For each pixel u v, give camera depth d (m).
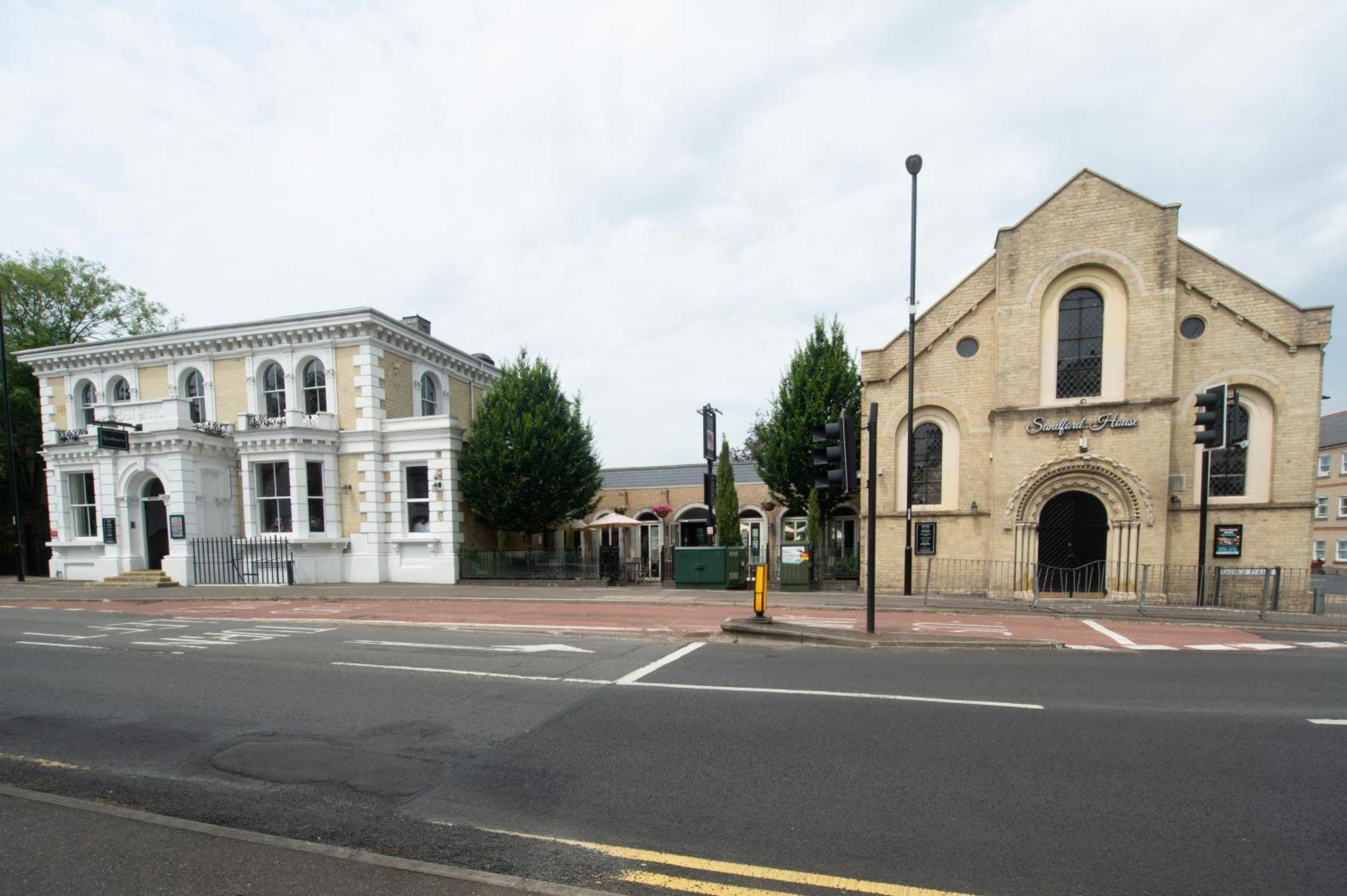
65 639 10.73
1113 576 15.86
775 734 5.48
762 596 10.66
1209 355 16.06
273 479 20.69
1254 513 15.63
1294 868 3.38
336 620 12.75
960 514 17.42
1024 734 5.49
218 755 5.13
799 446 20.45
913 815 3.99
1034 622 12.62
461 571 20.55
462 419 25.98
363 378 20.61
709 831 3.79
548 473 20.55
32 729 5.86
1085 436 16.09
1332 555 39.25
